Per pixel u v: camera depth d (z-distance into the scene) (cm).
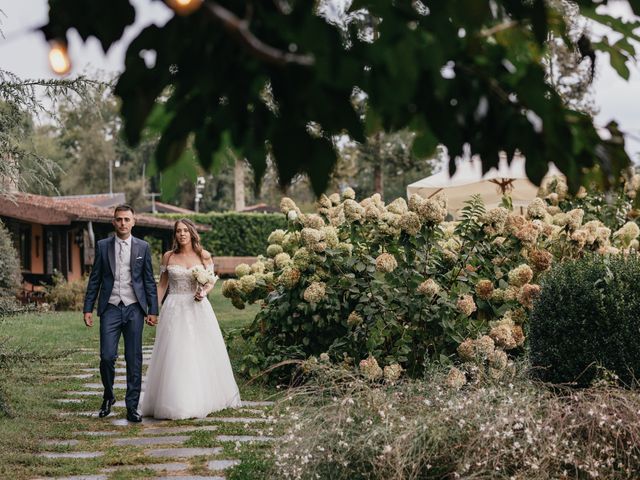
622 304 629
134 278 795
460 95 178
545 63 234
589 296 636
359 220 915
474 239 877
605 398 491
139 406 841
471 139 182
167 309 808
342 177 4119
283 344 995
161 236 3216
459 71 182
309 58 162
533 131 180
